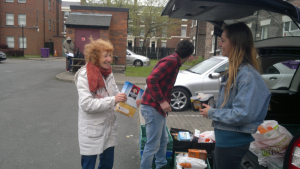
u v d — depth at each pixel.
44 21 32.62
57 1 37.41
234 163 1.88
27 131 4.66
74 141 4.27
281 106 3.61
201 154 3.00
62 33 41.19
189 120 5.72
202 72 6.79
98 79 2.29
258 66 1.92
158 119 2.74
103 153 2.47
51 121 5.31
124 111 2.64
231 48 1.90
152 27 32.56
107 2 29.50
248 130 1.79
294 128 3.34
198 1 2.00
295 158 1.77
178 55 2.74
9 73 12.39
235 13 2.32
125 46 14.23
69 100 7.33
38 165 3.39
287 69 4.08
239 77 1.80
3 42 30.05
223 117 1.81
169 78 2.71
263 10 2.14
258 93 1.76
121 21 13.99
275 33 2.48
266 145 2.46
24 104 6.63
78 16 12.73
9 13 29.75
